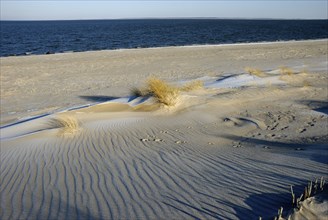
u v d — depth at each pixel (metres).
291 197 4.41
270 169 5.66
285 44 44.31
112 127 9.45
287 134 8.77
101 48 46.34
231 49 38.12
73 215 4.32
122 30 105.31
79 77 22.28
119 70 24.77
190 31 93.25
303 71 20.12
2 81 21.23
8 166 6.70
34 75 23.12
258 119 10.41
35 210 4.57
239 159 6.41
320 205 3.94
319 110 11.59
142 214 4.21
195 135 8.73
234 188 4.88
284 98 13.50
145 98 12.36
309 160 6.06
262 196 4.52
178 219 4.03
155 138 8.34
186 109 11.52
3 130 10.48
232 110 11.59
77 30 110.12
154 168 6.00
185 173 5.68
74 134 8.76
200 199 4.55
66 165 6.45
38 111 13.97
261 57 30.83
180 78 20.81
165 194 4.80
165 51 36.72
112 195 4.87
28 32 98.12
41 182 5.64
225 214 4.08
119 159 6.64
